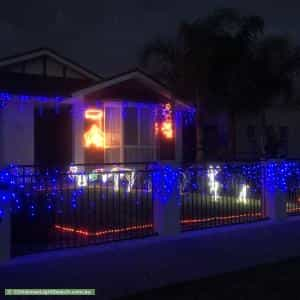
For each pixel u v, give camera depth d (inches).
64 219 294.0
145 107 697.0
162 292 265.4
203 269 295.9
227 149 815.7
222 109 766.5
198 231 301.9
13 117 616.1
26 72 720.3
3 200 223.8
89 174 291.7
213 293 263.7
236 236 316.2
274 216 349.7
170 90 708.0
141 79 683.4
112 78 656.4
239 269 316.5
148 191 295.6
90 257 245.4
